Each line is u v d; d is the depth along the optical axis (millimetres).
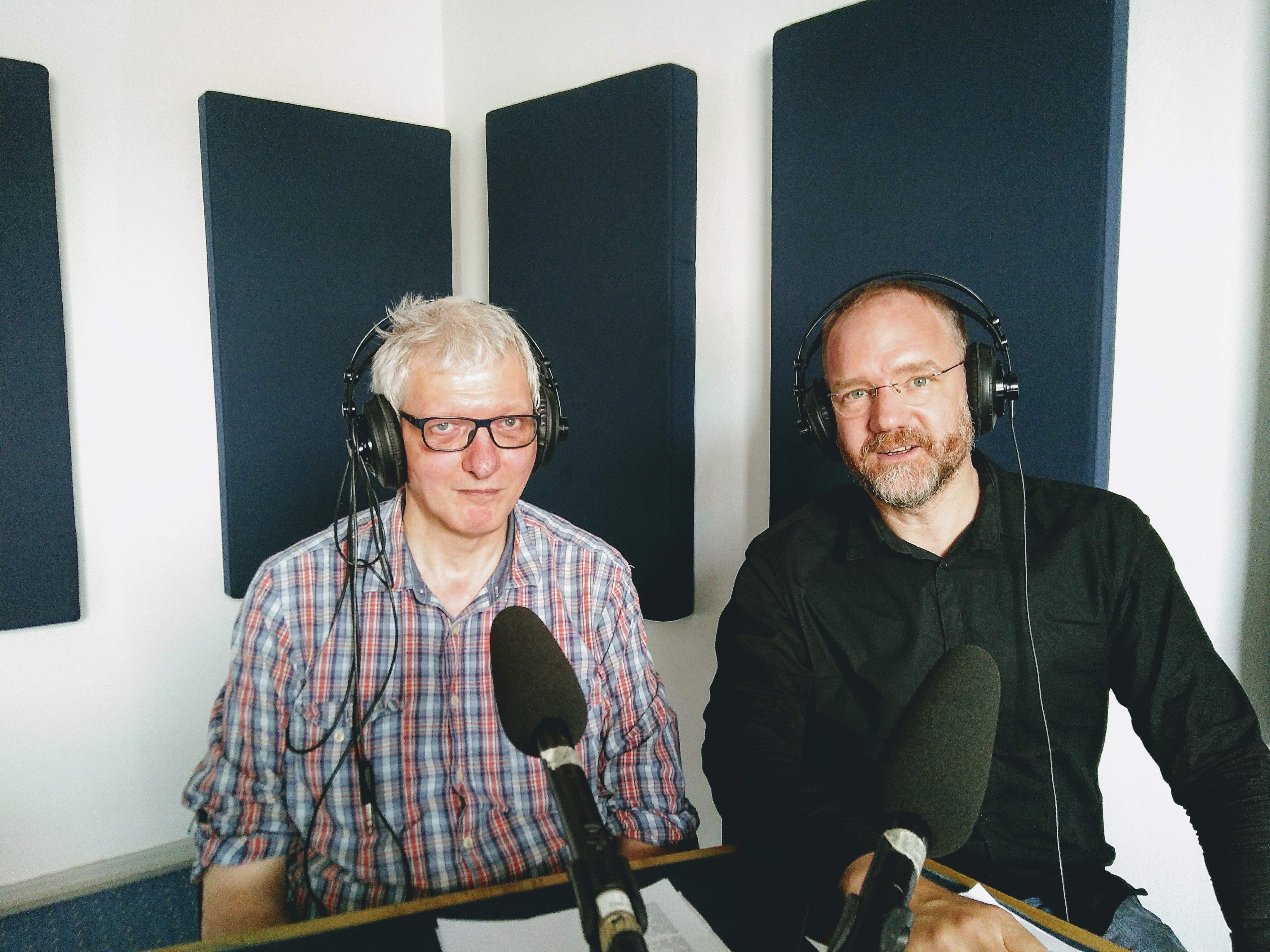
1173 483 1460
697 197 2100
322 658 1180
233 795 1131
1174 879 1496
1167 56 1415
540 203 2312
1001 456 1578
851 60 1717
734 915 868
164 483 2303
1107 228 1449
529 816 1208
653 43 2166
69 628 2197
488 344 1129
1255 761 1097
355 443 1162
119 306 2215
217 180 2207
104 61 2168
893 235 1681
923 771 552
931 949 750
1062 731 1243
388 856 1154
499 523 1169
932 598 1276
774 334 1885
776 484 1898
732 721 1229
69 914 2135
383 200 2490
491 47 2568
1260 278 1349
